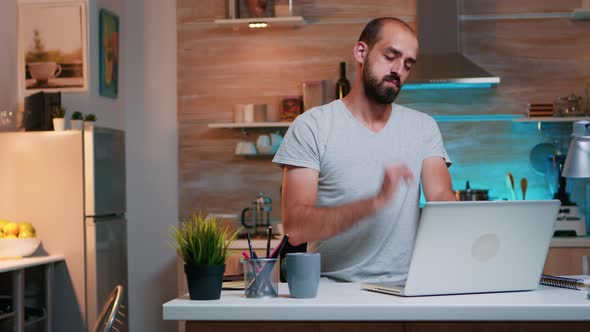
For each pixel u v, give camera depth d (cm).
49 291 420
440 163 232
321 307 164
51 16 465
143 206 504
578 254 421
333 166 220
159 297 501
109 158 449
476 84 468
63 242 427
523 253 182
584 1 475
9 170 430
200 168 501
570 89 480
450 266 175
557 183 458
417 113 235
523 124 483
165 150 504
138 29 505
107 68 480
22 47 468
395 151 223
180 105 503
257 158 497
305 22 490
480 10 485
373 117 225
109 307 275
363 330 166
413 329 165
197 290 176
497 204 174
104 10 476
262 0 484
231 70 500
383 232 216
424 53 468
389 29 219
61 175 428
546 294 179
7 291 429
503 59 484
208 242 178
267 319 166
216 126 480
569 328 163
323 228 196
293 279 176
